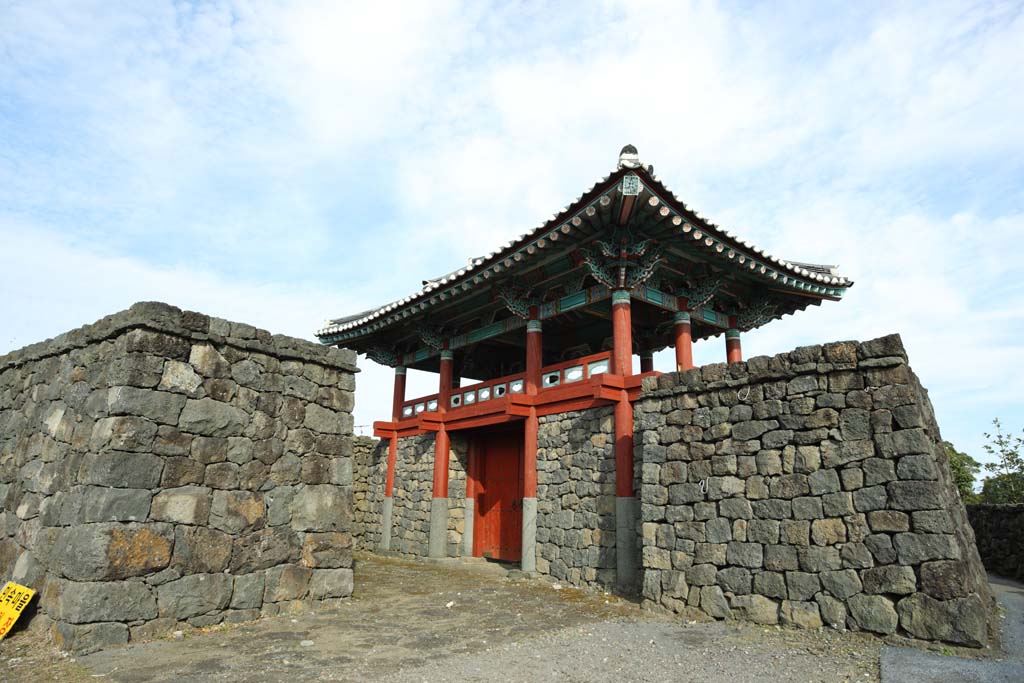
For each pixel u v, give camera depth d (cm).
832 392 858
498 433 1873
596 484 1352
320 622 887
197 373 879
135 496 782
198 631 810
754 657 697
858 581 779
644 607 999
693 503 967
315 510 996
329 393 1052
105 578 739
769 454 898
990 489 2655
